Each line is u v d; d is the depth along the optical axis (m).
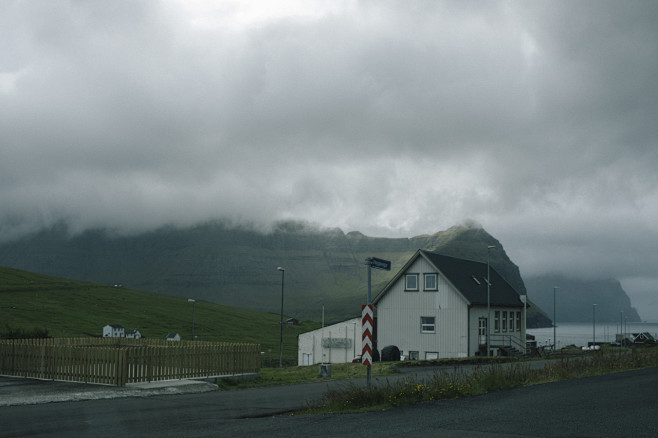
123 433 12.96
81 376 23.88
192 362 25.48
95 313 169.50
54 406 17.97
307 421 14.19
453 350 52.91
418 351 54.78
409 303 55.78
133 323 165.50
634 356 32.91
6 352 26.19
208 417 15.59
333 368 34.72
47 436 12.66
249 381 27.05
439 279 54.41
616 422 13.23
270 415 16.08
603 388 19.75
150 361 23.84
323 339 61.97
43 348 25.05
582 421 13.40
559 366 25.28
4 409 17.20
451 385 18.56
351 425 13.38
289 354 129.88
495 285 61.72
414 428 12.80
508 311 60.78
